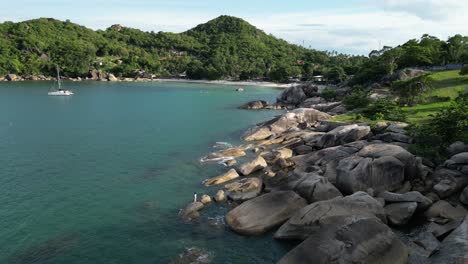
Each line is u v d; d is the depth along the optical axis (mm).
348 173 36656
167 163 50688
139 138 66875
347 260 22438
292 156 53094
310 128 68000
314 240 24141
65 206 36094
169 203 37000
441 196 33906
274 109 109938
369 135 53500
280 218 31359
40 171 46594
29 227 31641
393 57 117812
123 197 38500
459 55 117375
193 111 104375
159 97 142125
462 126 43938
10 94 143000
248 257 27297
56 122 83000
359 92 89188
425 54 118750
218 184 42188
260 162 46781
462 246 22406
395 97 80250
